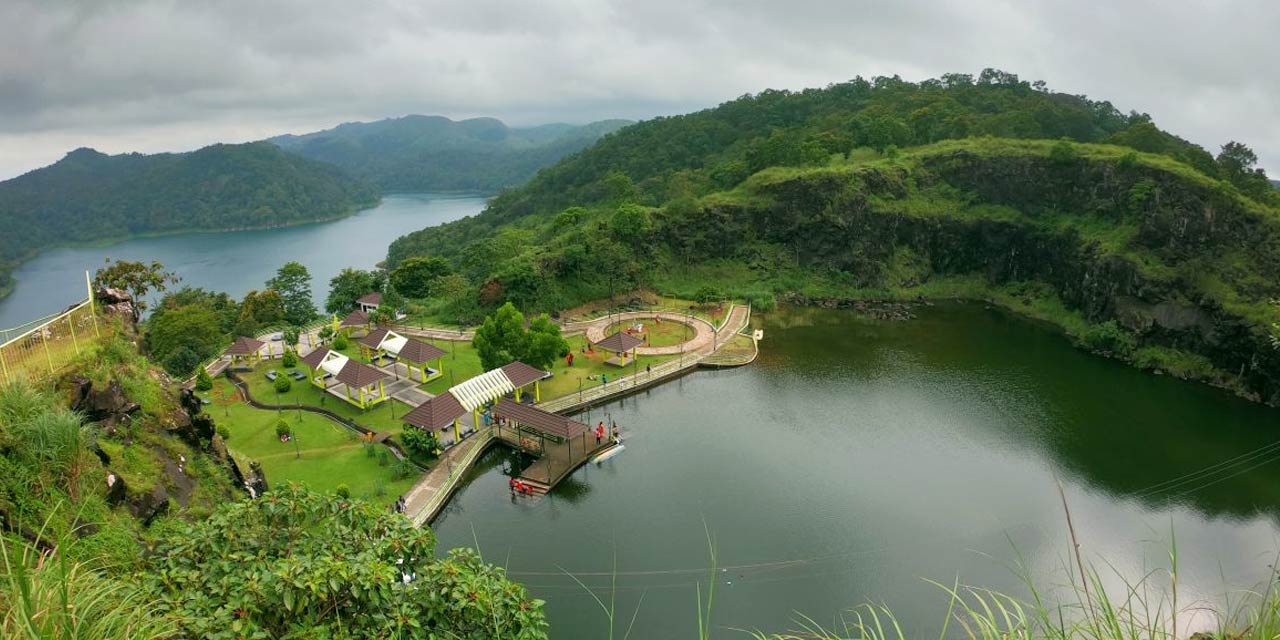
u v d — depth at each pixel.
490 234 199.50
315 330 96.06
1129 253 96.38
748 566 45.97
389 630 15.62
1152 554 47.34
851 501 53.69
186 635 14.02
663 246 120.75
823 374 82.06
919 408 71.81
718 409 71.69
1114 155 113.12
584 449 60.56
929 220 125.25
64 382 24.77
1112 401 74.31
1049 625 9.03
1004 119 147.50
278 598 15.27
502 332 71.56
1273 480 57.31
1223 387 78.50
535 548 48.03
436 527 50.72
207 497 27.92
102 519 20.50
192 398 32.78
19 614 8.05
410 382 74.44
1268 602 8.88
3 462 19.12
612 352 85.25
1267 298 79.06
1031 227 118.19
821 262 123.00
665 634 39.97
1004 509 52.72
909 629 40.25
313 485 52.03
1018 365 85.75
